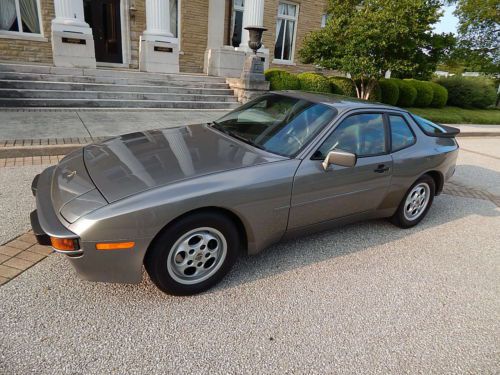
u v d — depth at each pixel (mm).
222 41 15148
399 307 2971
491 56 26938
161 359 2230
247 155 3148
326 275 3301
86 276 2449
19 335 2295
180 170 2787
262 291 2979
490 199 5961
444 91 18047
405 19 11797
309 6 17328
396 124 4062
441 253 3953
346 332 2629
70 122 7500
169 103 10359
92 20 12695
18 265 2961
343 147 3457
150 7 11828
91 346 2270
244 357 2312
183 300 2773
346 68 12500
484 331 2809
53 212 2529
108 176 2715
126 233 2393
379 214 4062
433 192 4547
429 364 2434
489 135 13531
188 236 2688
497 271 3703
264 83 11719
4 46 11516
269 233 3127
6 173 4832
